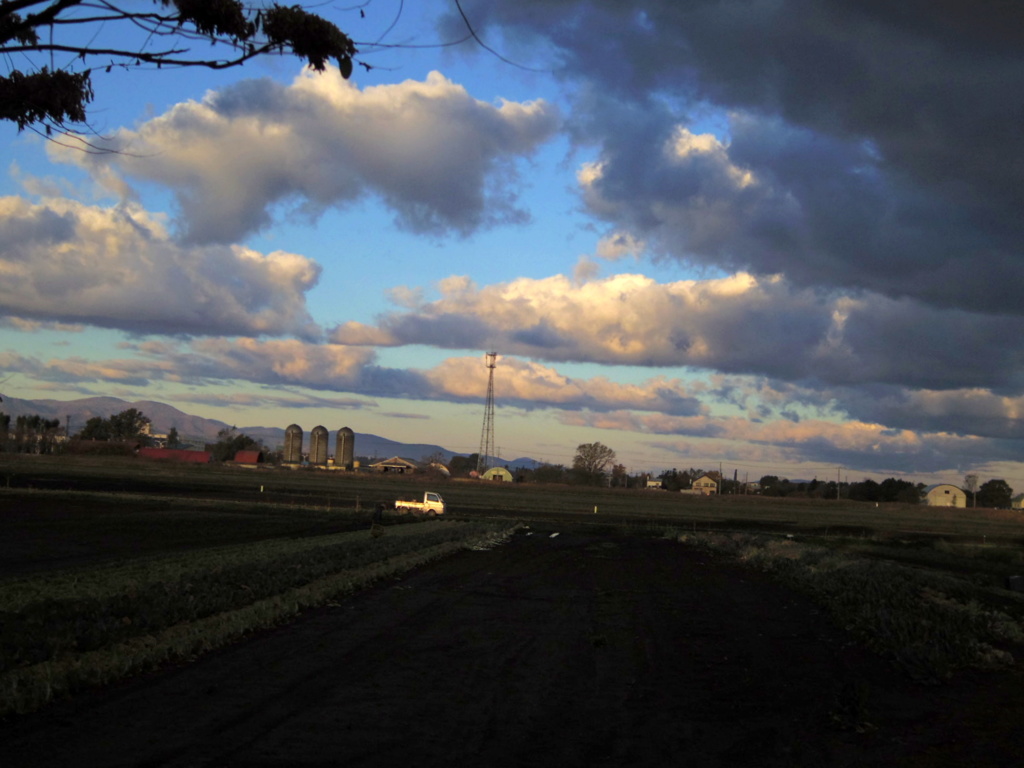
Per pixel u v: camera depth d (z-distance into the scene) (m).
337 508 52.12
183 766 6.35
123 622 11.02
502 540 34.88
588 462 150.50
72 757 6.43
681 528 54.19
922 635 12.27
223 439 165.88
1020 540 58.84
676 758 7.10
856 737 7.77
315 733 7.36
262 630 12.02
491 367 119.06
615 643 12.53
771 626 14.36
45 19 7.85
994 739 7.70
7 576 17.33
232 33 8.44
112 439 171.25
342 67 8.77
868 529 63.62
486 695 9.09
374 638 11.89
